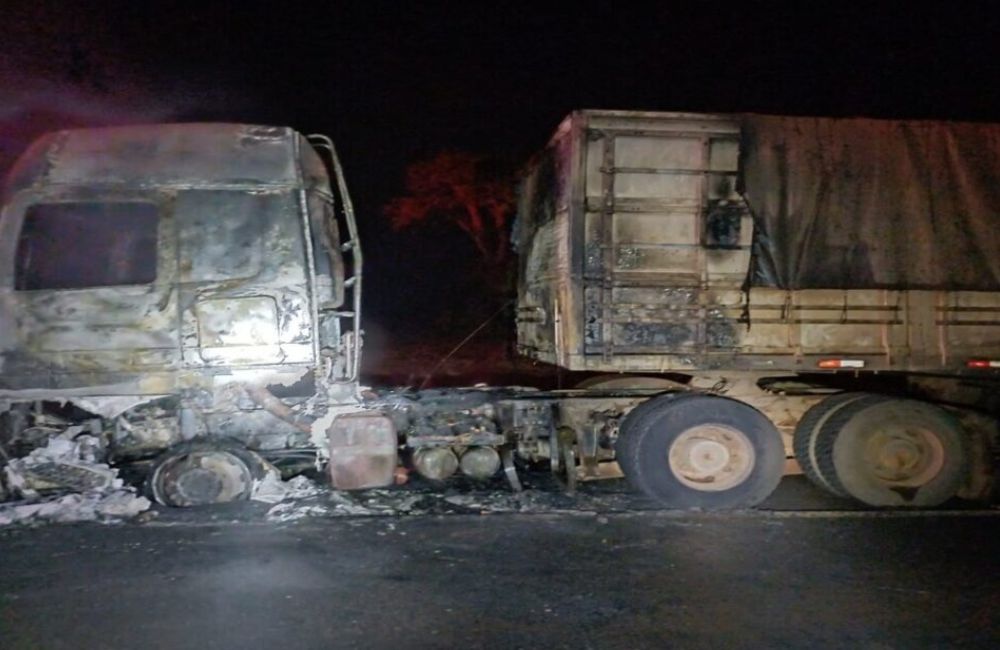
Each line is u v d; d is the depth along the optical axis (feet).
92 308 23.32
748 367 25.41
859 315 25.70
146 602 18.28
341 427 24.95
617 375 29.27
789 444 27.81
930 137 25.88
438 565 20.57
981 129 26.03
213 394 24.39
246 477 24.34
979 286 25.84
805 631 17.17
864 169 25.61
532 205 31.48
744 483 25.27
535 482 28.17
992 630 17.31
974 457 26.66
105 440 24.73
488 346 53.11
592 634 16.96
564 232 25.89
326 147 26.43
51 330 23.26
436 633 16.94
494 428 27.17
